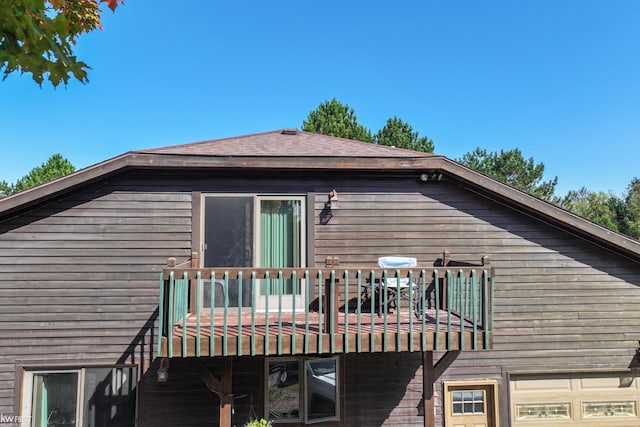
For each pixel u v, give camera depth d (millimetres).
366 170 7121
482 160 35156
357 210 7270
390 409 7047
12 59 2168
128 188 6859
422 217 7391
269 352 5234
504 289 7473
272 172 7105
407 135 29266
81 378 6605
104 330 6625
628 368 7523
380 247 7234
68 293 6602
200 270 5160
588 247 7664
